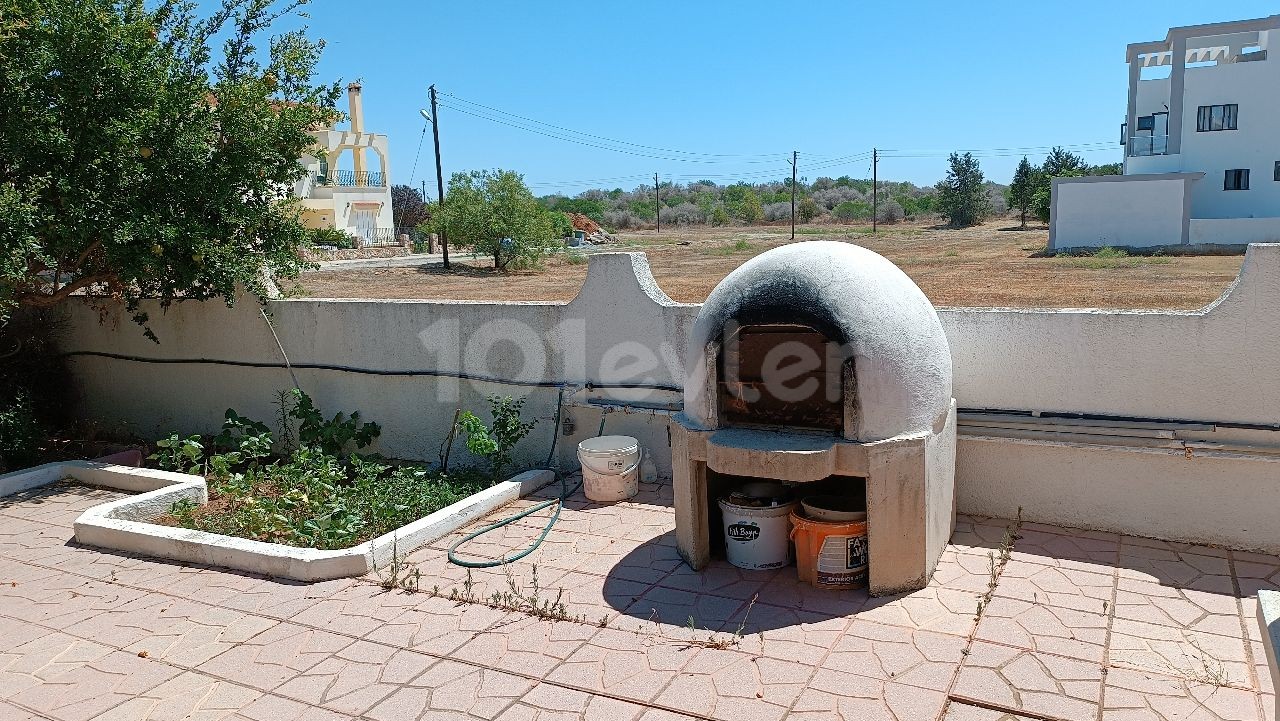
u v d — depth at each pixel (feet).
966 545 19.76
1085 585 17.49
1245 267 18.16
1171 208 103.86
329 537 21.63
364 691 14.89
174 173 28.35
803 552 18.08
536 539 21.52
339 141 144.66
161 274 29.09
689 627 16.52
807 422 18.08
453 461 29.01
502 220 104.17
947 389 18.30
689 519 18.94
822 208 262.88
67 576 20.68
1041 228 184.34
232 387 33.09
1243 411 18.56
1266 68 110.73
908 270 89.45
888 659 14.96
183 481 26.27
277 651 16.44
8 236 24.82
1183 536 19.53
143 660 16.35
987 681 14.14
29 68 25.81
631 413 25.57
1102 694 13.61
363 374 30.32
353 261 113.91
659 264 112.98
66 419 36.81
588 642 16.17
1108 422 19.76
